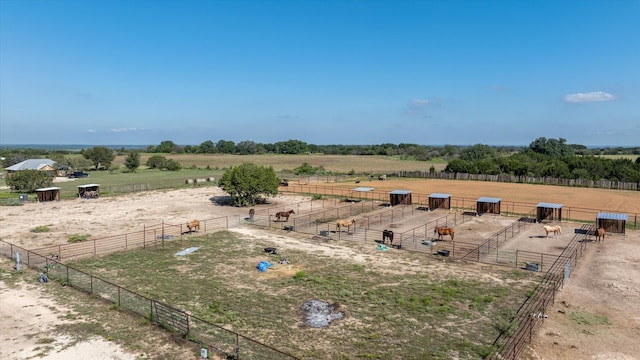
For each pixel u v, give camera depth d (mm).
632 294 23734
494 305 22047
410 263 29594
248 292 23984
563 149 143375
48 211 51438
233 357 16812
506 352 17172
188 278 26406
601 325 19859
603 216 40156
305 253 32188
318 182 85375
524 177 85438
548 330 19266
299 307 21859
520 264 29344
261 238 37156
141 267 28719
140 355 17172
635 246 34469
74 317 20703
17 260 27781
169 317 20359
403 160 170750
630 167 87062
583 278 26453
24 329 19469
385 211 51531
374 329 19344
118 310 21484
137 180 89562
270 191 56094
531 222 44875
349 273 27344
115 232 39875
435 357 16812
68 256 31406
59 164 108250
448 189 73312
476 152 158625
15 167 99812
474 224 43781
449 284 25266
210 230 40531
